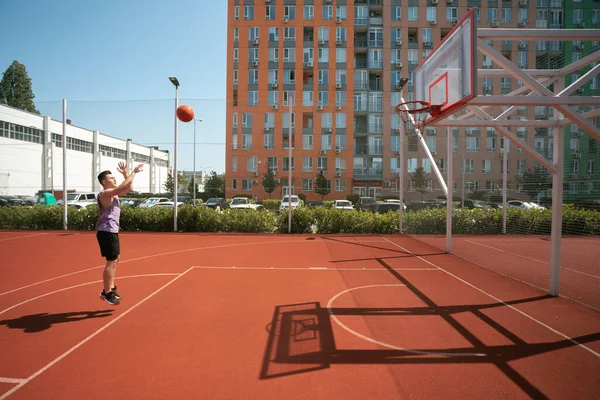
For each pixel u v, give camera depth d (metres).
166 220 14.36
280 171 24.38
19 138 17.53
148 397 2.73
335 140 20.08
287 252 9.66
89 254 9.05
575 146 8.71
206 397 2.74
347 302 5.20
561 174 5.59
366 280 6.54
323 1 37.03
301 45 36.97
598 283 6.43
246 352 3.53
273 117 23.95
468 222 13.51
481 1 35.91
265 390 2.84
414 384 2.94
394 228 13.89
